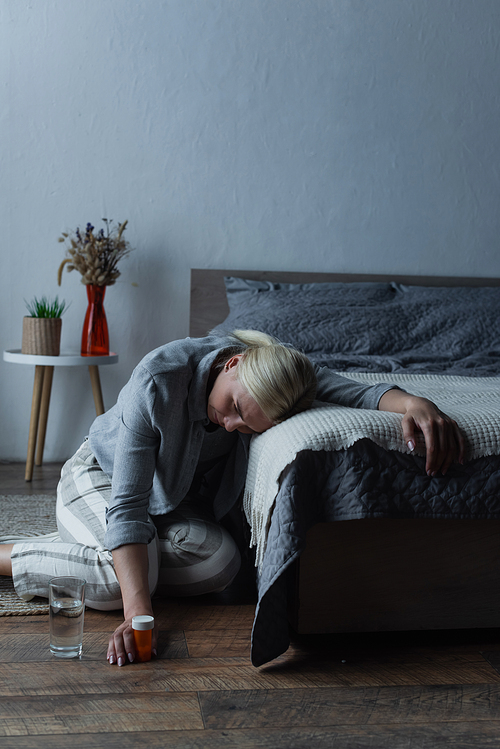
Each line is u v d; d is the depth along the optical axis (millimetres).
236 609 1442
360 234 3053
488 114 3096
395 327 2564
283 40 2928
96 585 1336
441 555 1266
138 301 2945
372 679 1139
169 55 2861
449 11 3029
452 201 3107
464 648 1277
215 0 2867
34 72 2787
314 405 1346
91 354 2707
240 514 1614
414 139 3055
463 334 2562
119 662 1148
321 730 977
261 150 2953
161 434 1275
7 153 2799
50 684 1082
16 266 2850
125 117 2855
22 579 1390
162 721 986
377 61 2998
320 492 1181
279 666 1181
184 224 2936
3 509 2152
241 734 959
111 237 2883
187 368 1291
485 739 969
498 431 1226
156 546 1374
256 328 2488
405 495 1188
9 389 2883
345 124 3000
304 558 1225
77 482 1528
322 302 2643
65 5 2777
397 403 1277
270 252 3000
